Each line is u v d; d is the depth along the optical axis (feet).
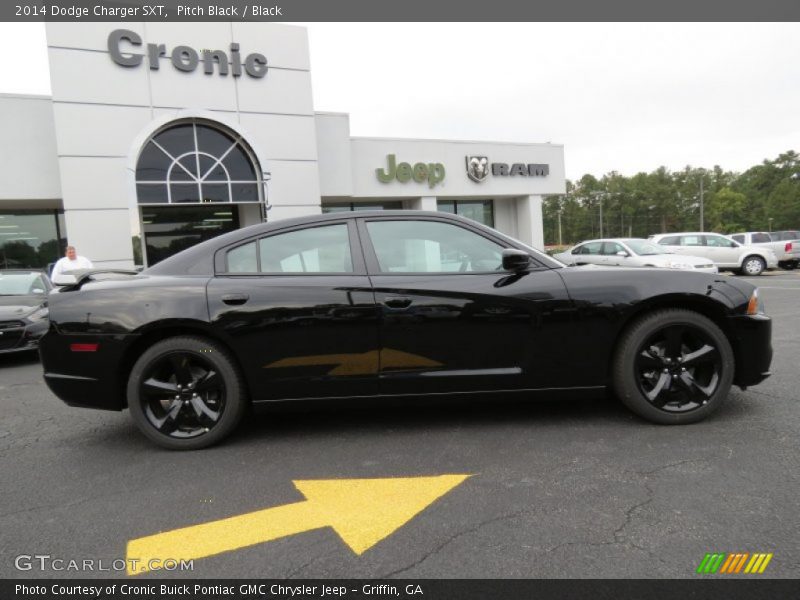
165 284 10.63
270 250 11.11
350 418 12.32
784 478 8.35
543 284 10.76
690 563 6.29
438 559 6.61
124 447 11.18
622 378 10.86
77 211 39.06
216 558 6.82
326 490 8.68
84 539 7.38
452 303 10.59
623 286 10.73
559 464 9.26
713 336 10.68
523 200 65.51
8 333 21.50
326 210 57.21
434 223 11.34
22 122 40.78
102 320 10.43
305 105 46.39
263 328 10.46
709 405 10.80
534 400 11.05
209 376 10.64
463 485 8.63
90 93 39.14
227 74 43.32
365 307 10.55
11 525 7.84
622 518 7.37
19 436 12.23
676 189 338.13
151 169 40.98
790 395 12.73
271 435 11.44
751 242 73.05
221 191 43.32
